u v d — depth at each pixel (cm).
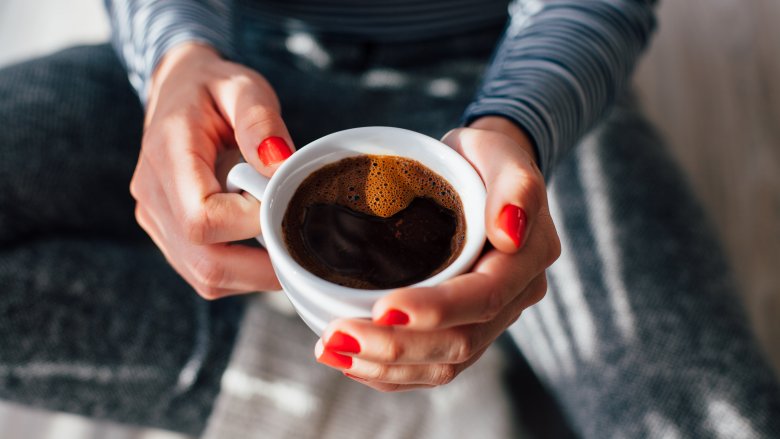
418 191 40
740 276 82
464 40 66
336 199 39
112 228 66
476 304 35
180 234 43
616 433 56
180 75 47
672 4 106
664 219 60
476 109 45
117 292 61
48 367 59
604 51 50
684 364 55
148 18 52
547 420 65
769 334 78
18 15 105
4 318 57
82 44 69
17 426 74
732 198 88
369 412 65
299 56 66
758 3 104
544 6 53
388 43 65
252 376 63
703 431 53
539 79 47
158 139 44
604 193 61
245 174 39
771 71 99
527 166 38
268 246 36
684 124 95
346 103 65
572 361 59
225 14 55
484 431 65
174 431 67
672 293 57
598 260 59
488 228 36
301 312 37
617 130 64
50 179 60
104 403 62
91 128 62
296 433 63
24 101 61
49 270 59
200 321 63
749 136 93
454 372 40
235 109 43
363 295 35
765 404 53
